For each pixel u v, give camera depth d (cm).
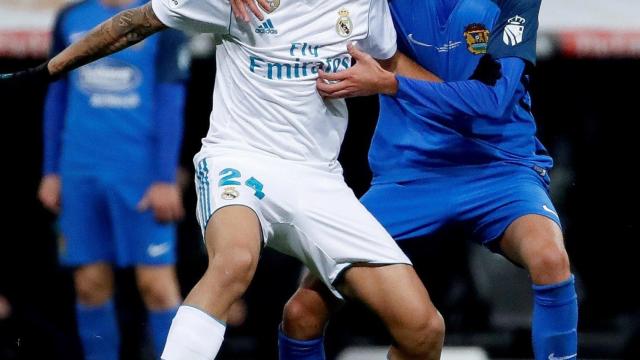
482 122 1664
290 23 1513
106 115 2162
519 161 1689
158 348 2136
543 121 2914
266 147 1526
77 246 2161
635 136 2895
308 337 1634
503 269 2648
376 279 1526
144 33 1519
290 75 1519
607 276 2702
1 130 2769
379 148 1742
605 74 2909
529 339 2556
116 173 2138
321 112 1544
